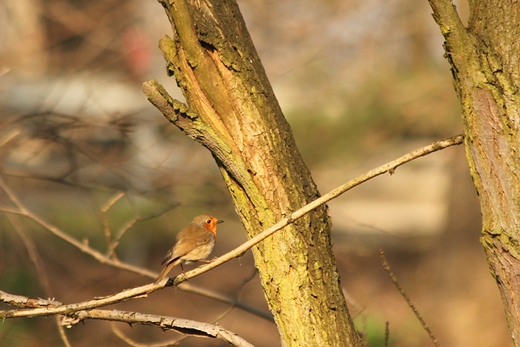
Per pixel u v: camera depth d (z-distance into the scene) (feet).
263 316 24.12
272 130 15.49
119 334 20.44
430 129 59.52
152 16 47.73
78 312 17.21
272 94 15.83
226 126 15.42
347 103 57.41
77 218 65.51
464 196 50.52
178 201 37.04
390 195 79.66
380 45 56.85
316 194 15.93
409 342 46.73
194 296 60.49
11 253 49.83
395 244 64.13
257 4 51.88
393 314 49.65
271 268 15.44
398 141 61.00
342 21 53.21
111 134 39.17
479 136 13.23
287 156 15.60
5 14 46.26
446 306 47.50
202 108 15.47
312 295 15.35
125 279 46.11
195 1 15.33
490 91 13.01
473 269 47.60
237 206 15.99
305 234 15.46
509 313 13.33
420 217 71.87
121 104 45.42
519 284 12.97
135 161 38.88
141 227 59.00
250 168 15.38
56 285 51.31
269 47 53.01
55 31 47.09
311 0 53.31
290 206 15.43
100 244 60.49
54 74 45.83
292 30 52.21
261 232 14.85
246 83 15.38
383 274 56.75
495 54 13.08
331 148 58.44
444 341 46.57
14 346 38.83
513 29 13.05
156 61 48.98
